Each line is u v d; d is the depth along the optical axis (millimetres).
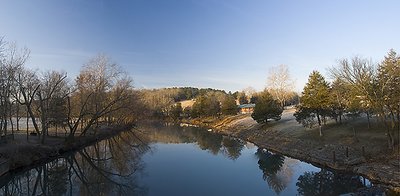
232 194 27906
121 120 91750
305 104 49562
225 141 68312
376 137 38375
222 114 119562
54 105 53969
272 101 71750
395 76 33188
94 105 57969
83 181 33938
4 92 43250
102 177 35531
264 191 28656
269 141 57781
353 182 29578
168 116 161750
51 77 54438
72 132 51625
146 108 108250
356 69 35562
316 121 57594
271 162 42281
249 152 51844
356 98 38250
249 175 35094
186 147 59375
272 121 74438
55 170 39625
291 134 54719
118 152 53656
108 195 28422
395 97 33156
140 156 49219
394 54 33844
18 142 43625
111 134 79688
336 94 46906
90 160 46188
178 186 30672
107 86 59000
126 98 59250
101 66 57844
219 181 32531
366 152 34781
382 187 25672
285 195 27312
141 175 35719
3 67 43469
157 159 46250
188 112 156500
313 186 29594
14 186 32375
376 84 34406
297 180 32156
